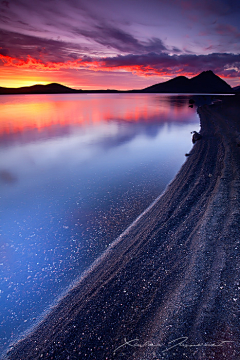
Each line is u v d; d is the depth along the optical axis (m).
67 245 6.28
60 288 4.88
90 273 5.18
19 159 15.12
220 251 4.67
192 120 33.22
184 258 4.86
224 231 5.31
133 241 6.01
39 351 3.49
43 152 16.86
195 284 4.00
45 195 9.47
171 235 5.85
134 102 88.19
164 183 10.16
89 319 3.84
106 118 37.84
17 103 79.69
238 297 3.48
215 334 3.02
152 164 13.00
